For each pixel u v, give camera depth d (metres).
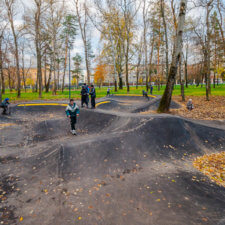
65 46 27.92
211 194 3.73
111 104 14.60
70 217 3.09
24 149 5.91
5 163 4.95
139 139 6.29
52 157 5.15
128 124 7.43
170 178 4.32
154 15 22.62
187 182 4.16
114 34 27.09
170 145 6.27
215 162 5.27
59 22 22.56
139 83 69.38
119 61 31.56
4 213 3.17
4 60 16.55
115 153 5.47
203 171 4.73
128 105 14.96
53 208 3.32
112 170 4.72
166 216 3.07
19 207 3.33
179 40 9.00
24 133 7.57
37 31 18.12
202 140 6.84
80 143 5.77
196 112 11.20
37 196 3.65
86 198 3.61
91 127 8.18
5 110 10.33
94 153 5.37
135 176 4.45
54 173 4.50
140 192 3.79
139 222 2.95
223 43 14.92
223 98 15.65
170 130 6.89
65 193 3.76
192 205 3.36
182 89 15.78
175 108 12.99
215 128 7.68
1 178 4.24
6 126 8.34
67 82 76.19
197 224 2.85
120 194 3.74
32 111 11.31
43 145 6.21
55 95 21.67
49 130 7.96
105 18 20.66
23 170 4.62
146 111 11.51
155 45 28.70
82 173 4.54
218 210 3.21
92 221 2.99
